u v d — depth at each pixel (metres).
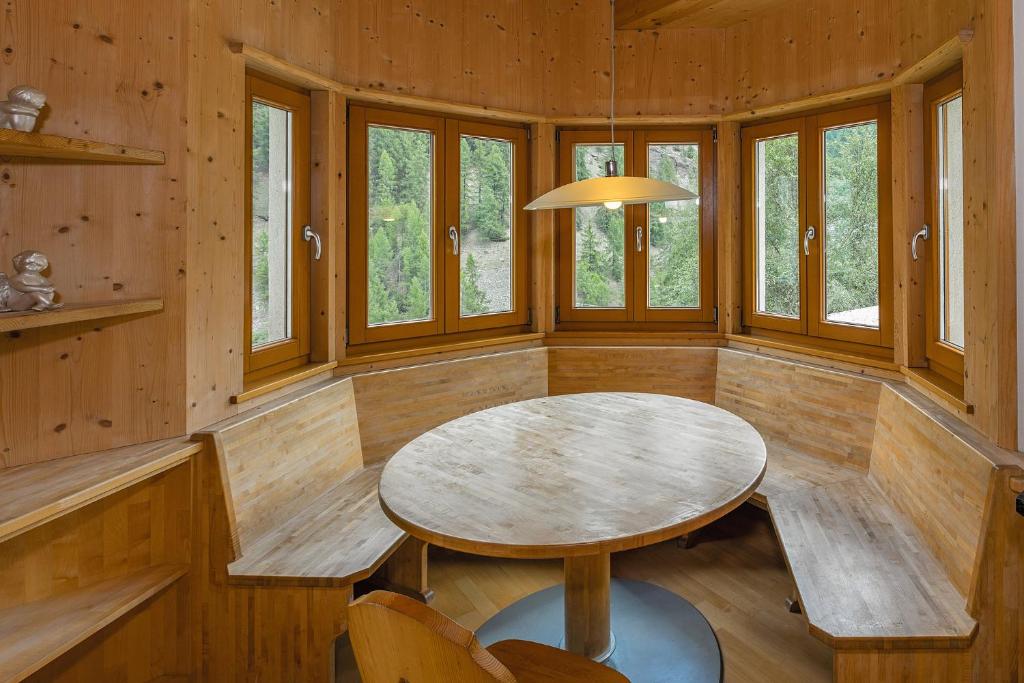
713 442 2.22
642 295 3.83
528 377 3.60
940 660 1.79
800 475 2.85
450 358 3.46
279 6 2.63
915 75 2.69
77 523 2.02
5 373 1.94
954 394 2.38
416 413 3.15
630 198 2.03
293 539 2.30
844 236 3.23
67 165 2.03
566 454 2.10
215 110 2.33
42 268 1.86
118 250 2.11
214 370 2.34
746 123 3.65
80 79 2.03
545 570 2.98
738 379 3.51
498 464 2.01
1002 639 1.83
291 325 2.90
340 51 2.99
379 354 3.20
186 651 2.20
